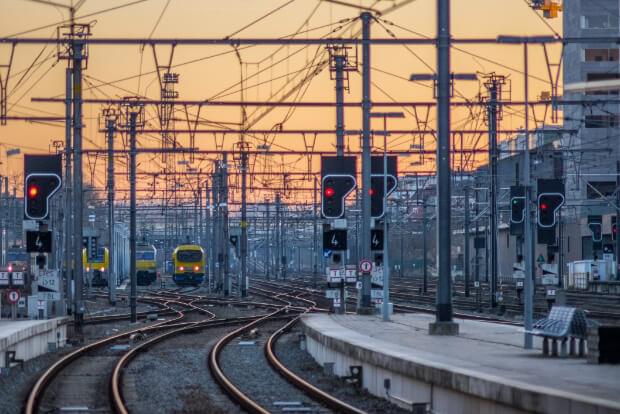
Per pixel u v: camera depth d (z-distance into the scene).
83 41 97.38
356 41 96.25
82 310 124.62
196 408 64.69
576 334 67.88
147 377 85.06
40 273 125.25
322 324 109.94
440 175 89.62
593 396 45.00
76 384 80.06
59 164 119.69
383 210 126.31
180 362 98.88
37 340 103.56
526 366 60.59
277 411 62.81
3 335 86.56
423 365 57.72
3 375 82.88
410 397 61.03
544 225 138.25
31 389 73.88
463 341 82.56
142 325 153.62
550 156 175.50
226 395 73.06
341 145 134.00
